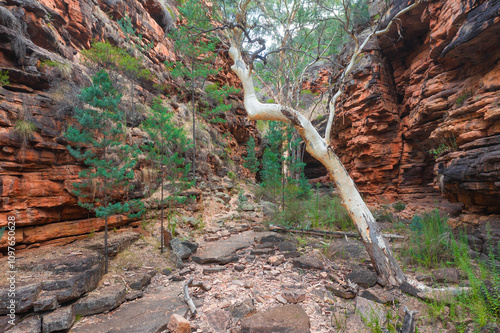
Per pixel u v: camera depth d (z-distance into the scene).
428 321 3.53
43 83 5.97
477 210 7.57
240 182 17.75
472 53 8.30
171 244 6.73
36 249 5.22
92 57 9.53
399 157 14.88
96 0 11.46
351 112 16.06
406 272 5.35
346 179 5.54
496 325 3.07
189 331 3.52
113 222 7.02
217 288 4.99
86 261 4.57
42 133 5.47
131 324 3.63
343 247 6.65
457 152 7.51
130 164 5.59
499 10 6.46
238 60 6.39
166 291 4.90
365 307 4.00
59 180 5.80
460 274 4.67
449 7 9.15
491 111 6.37
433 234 6.46
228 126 18.97
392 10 13.07
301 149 22.20
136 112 10.50
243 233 9.34
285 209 10.52
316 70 24.62
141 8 14.03
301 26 10.37
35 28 6.71
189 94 15.80
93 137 5.83
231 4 8.83
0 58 5.43
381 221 10.97
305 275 5.48
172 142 8.73
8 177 4.82
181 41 12.21
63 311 3.61
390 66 15.82
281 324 3.48
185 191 9.89
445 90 10.44
